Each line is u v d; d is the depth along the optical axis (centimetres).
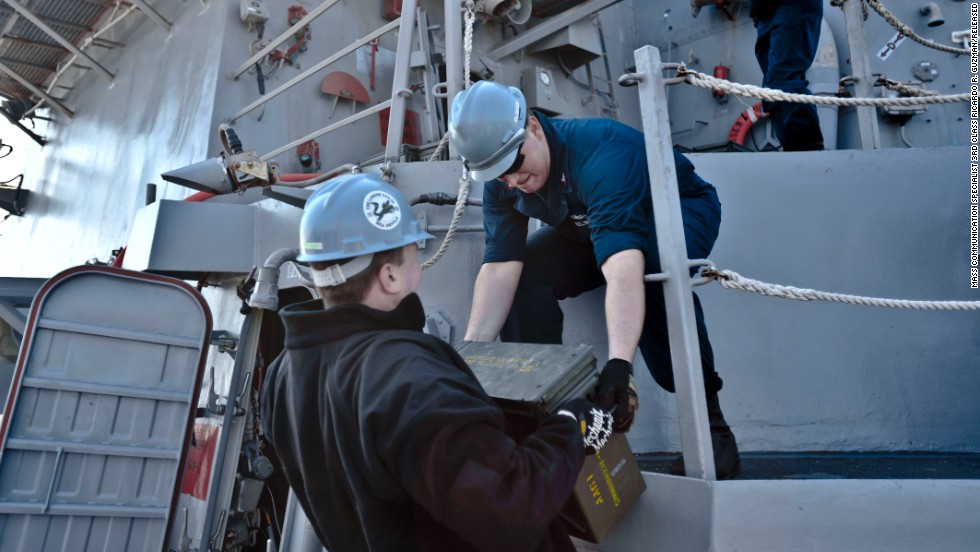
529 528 120
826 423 277
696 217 216
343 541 145
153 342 336
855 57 355
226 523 379
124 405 330
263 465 387
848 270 287
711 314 285
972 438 272
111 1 645
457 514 117
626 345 172
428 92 461
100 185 632
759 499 171
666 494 180
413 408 118
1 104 799
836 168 294
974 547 173
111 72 665
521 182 204
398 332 134
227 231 376
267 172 338
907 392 277
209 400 392
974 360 277
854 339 282
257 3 494
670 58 569
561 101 564
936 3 487
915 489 176
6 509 306
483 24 547
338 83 512
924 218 288
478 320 221
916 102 221
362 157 515
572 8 520
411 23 365
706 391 209
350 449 131
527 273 237
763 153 297
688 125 545
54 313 321
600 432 148
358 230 142
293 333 145
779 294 186
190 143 489
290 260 260
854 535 172
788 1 361
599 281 248
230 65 489
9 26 686
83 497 320
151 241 361
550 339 236
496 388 160
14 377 311
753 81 525
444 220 332
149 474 331
